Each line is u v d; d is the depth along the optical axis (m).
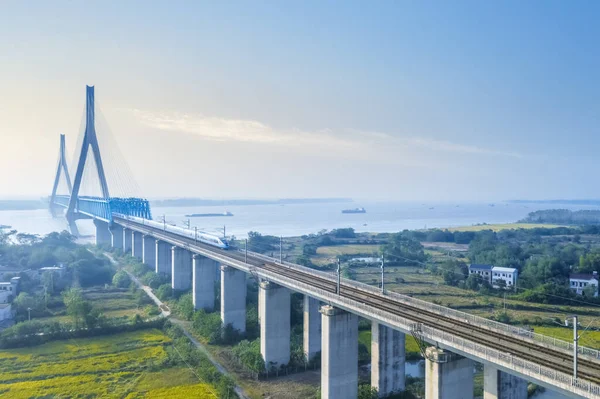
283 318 90.38
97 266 171.12
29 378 80.81
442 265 188.50
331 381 73.31
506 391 60.00
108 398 73.50
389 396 77.31
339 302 71.31
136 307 129.38
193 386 78.75
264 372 87.06
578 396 41.06
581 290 155.38
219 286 138.25
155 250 179.12
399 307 69.12
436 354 54.94
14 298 126.81
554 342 52.84
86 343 98.94
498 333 57.06
